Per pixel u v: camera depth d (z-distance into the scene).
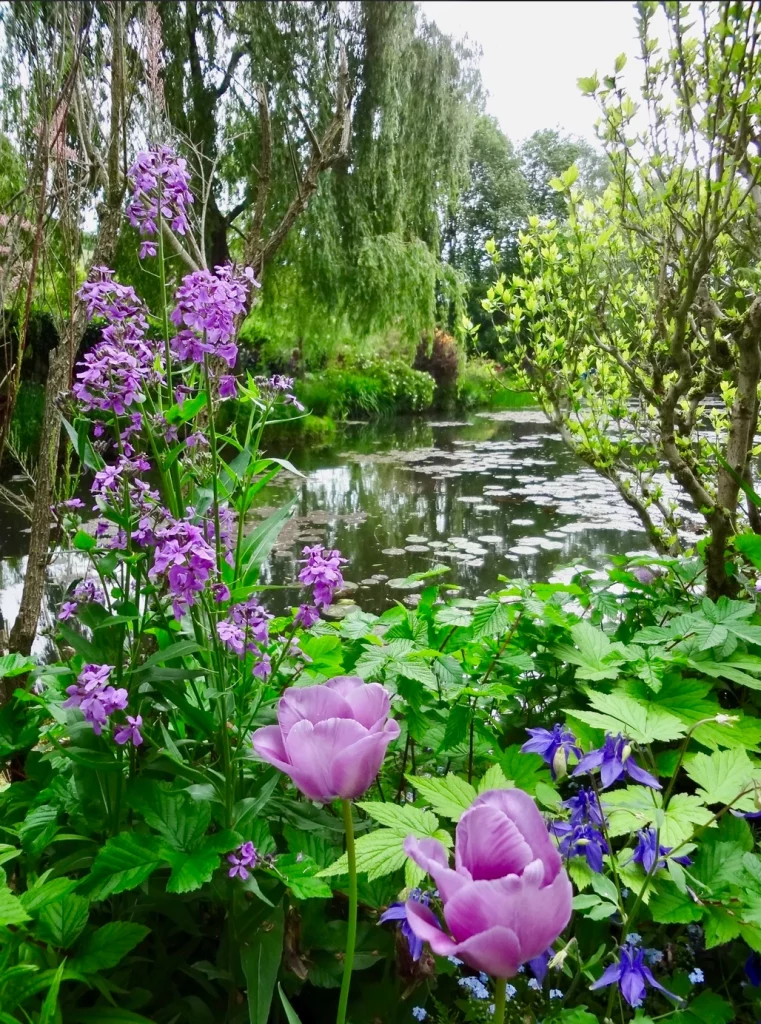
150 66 1.70
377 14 6.50
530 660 1.32
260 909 0.97
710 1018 0.86
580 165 4.80
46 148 1.44
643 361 2.12
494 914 0.46
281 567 4.49
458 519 5.74
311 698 0.70
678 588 1.80
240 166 6.44
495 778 1.01
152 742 1.01
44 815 1.05
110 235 1.46
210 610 0.99
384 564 4.57
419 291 8.12
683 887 0.89
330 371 12.62
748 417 1.81
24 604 1.50
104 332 1.00
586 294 2.12
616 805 0.99
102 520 1.17
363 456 8.70
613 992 0.90
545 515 5.85
